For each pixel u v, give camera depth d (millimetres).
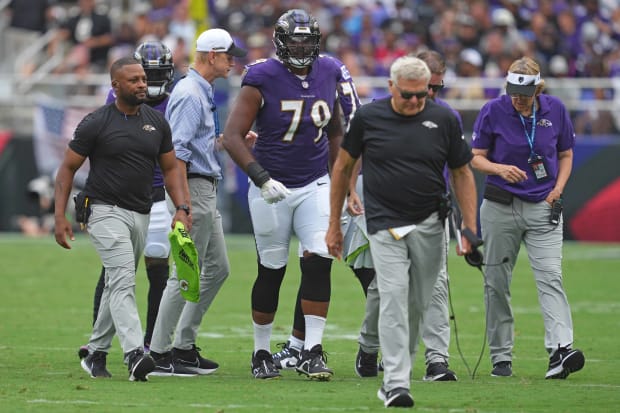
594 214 71125
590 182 71125
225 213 72750
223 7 86438
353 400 26094
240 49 31047
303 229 30000
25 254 65250
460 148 25672
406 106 25219
